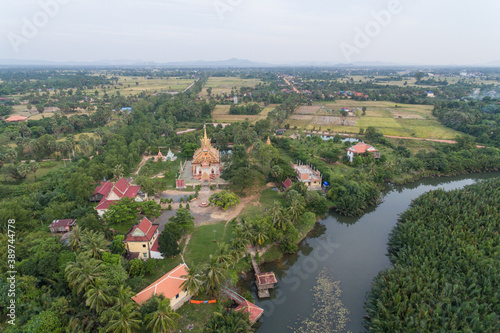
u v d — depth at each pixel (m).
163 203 120.50
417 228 94.50
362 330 67.06
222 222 107.12
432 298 65.00
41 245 74.69
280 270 87.56
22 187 118.69
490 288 66.56
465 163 167.38
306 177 136.12
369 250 97.94
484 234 88.06
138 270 75.44
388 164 155.62
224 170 144.00
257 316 68.00
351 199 117.94
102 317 57.22
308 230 106.69
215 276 68.25
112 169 137.62
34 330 53.97
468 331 56.28
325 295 77.81
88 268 62.66
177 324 64.88
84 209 101.25
